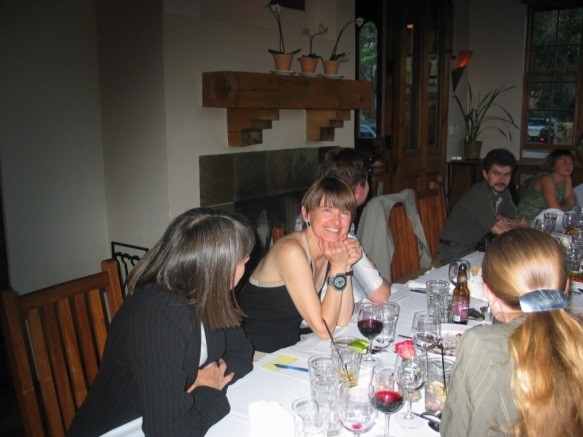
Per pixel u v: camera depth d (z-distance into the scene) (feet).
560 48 18.63
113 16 9.37
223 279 4.17
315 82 10.39
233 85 8.75
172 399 3.86
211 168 9.67
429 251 10.12
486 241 9.52
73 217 9.77
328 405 3.94
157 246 4.33
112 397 4.26
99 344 5.39
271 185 10.95
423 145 16.78
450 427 3.40
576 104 18.53
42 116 9.14
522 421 3.01
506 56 19.42
